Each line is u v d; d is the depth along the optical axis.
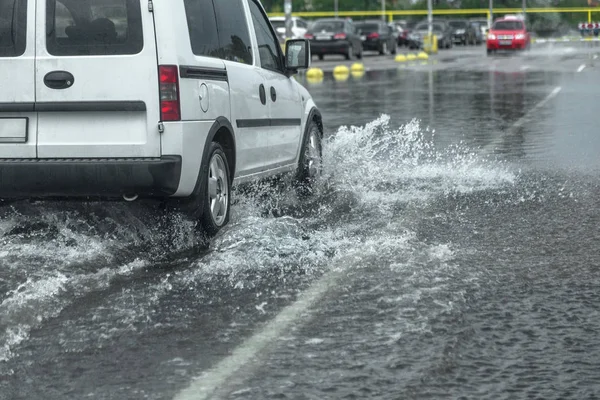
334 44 63.69
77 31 9.59
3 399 6.06
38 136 9.68
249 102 11.34
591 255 9.73
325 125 22.81
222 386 6.19
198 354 6.83
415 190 13.69
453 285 8.52
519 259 9.55
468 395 6.00
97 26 9.58
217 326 7.48
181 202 9.91
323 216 11.95
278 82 12.59
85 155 9.60
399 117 24.55
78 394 6.12
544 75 42.34
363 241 10.34
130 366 6.61
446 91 33.91
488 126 22.03
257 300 8.17
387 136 20.22
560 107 26.58
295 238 10.37
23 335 7.29
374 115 25.27
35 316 7.75
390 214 11.98
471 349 6.85
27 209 10.62
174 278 8.91
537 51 73.75
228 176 10.79
